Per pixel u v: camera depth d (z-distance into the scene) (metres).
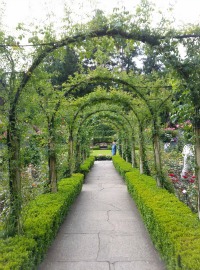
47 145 5.15
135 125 8.67
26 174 3.42
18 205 2.95
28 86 3.10
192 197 4.48
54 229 3.73
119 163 11.65
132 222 4.88
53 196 4.82
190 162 3.48
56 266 3.13
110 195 7.39
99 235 4.20
